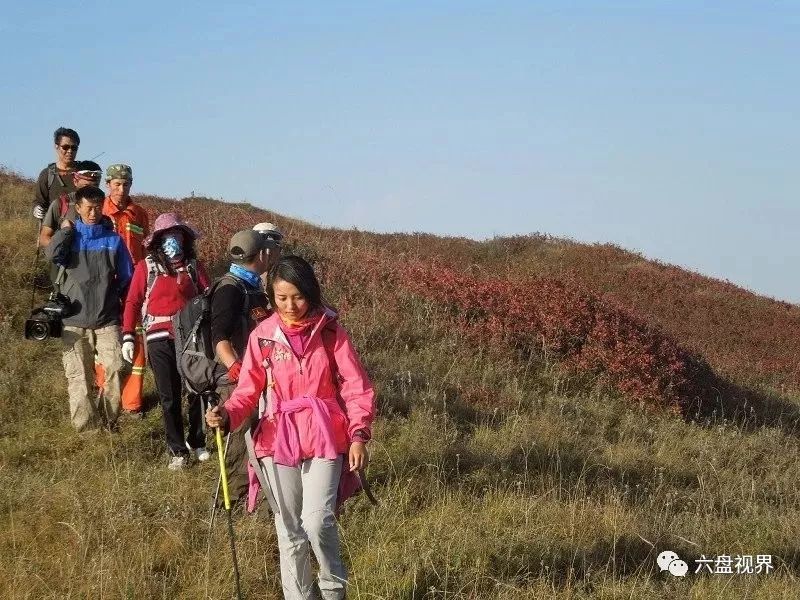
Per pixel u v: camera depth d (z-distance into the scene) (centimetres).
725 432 1084
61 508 590
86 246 750
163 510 595
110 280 754
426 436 786
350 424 450
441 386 973
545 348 1154
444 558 558
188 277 704
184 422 781
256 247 591
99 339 753
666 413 1091
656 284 2438
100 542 544
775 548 680
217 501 614
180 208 1775
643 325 1287
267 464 453
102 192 755
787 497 835
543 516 658
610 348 1175
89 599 488
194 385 610
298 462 446
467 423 893
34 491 620
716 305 2308
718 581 594
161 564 539
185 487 634
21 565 511
